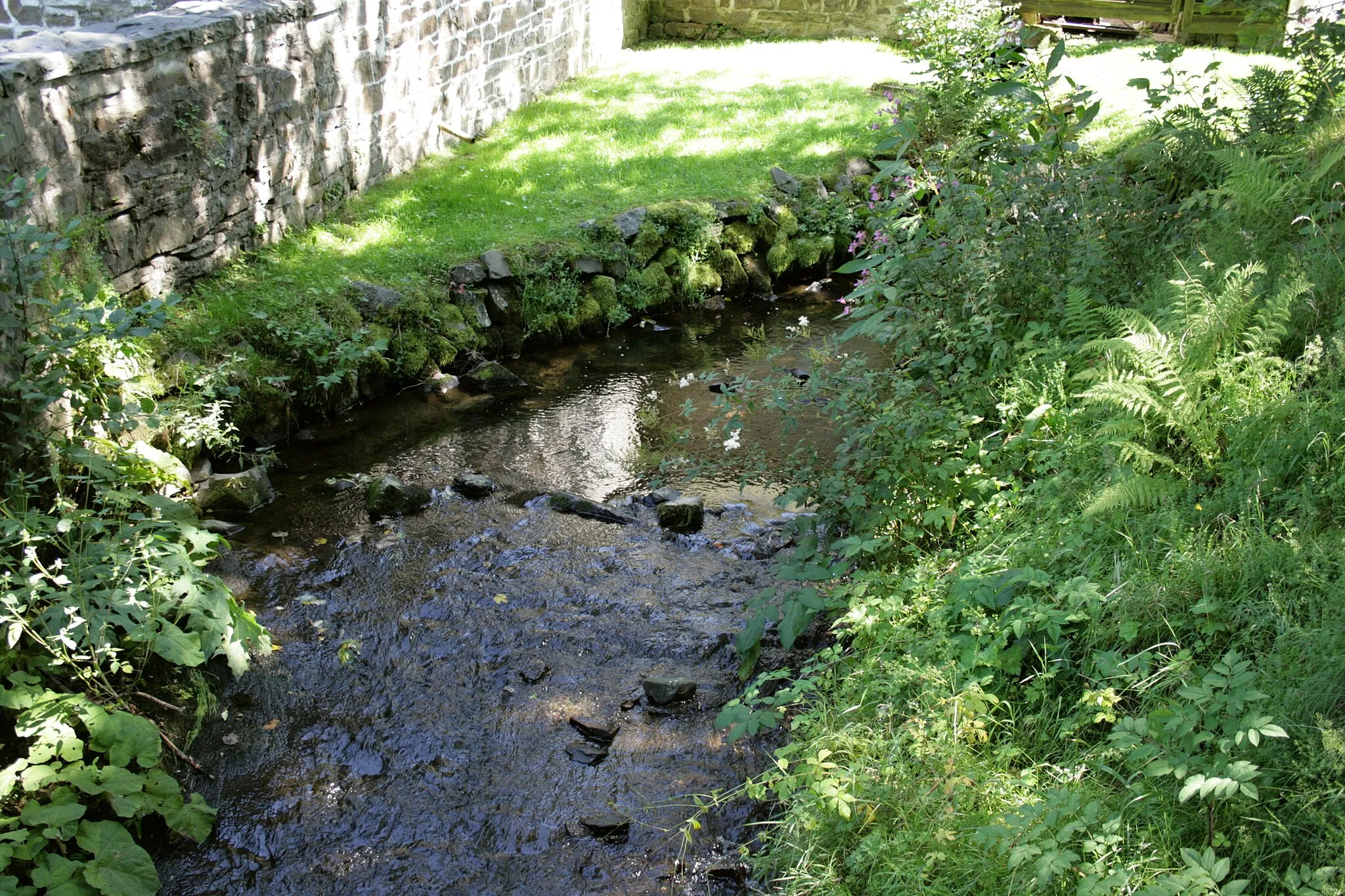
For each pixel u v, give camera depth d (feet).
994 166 16.11
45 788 10.43
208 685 12.87
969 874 8.72
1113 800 8.87
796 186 28.96
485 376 21.99
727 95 36.27
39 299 13.12
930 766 9.57
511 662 13.48
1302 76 18.53
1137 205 16.43
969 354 14.19
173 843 10.78
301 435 19.39
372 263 22.59
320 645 13.73
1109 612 10.44
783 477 14.89
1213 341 12.35
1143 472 11.75
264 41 22.11
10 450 13.01
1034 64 19.33
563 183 28.27
